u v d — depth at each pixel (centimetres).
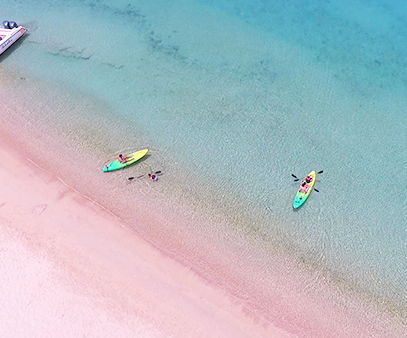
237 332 1828
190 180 2450
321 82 3222
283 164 2591
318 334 1869
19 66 3106
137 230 2164
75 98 2897
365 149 2727
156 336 1766
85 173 2412
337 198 2425
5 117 2700
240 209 2333
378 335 1886
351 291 2030
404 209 2400
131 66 3216
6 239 2025
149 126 2753
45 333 1723
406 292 2044
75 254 2009
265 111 2941
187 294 1927
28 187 2288
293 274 2073
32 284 1869
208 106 2944
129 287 1914
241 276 2036
